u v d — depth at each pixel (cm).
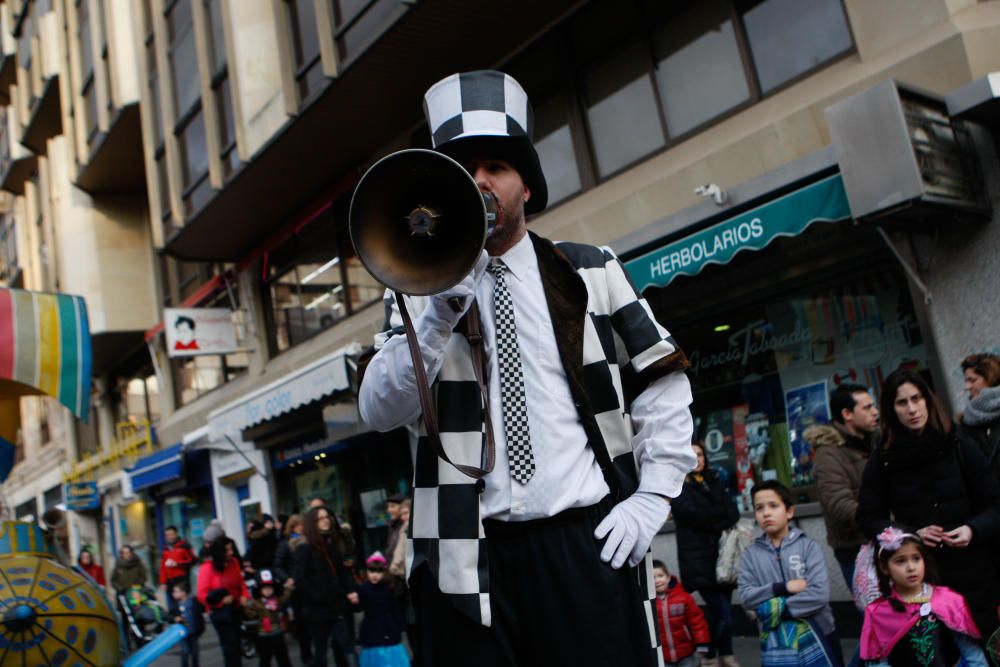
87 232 1923
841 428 471
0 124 2814
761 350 736
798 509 671
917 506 362
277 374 1399
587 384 177
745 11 730
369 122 1062
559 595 167
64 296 560
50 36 2061
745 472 745
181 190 1391
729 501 565
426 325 162
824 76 665
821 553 424
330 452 1367
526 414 173
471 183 145
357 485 1313
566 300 181
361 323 1185
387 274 150
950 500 356
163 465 1752
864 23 638
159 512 2023
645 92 809
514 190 182
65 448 2627
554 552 169
